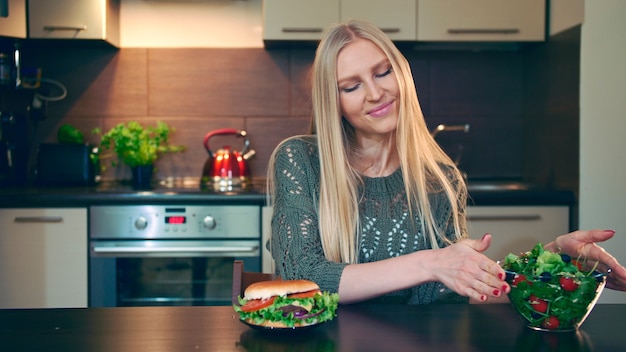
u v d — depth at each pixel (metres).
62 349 0.91
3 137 3.06
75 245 2.61
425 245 1.41
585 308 0.97
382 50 1.34
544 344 0.93
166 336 0.98
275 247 1.30
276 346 0.93
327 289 1.14
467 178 3.25
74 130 3.01
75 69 3.13
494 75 3.24
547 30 2.92
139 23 3.15
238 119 3.19
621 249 2.63
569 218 2.71
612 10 2.57
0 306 2.60
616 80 2.60
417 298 1.37
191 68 3.16
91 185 2.99
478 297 1.00
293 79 3.19
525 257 1.05
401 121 1.37
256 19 3.18
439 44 3.17
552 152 2.89
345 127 1.48
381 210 1.41
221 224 2.63
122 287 2.65
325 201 1.33
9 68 2.92
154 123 3.16
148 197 2.60
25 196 2.58
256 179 3.20
